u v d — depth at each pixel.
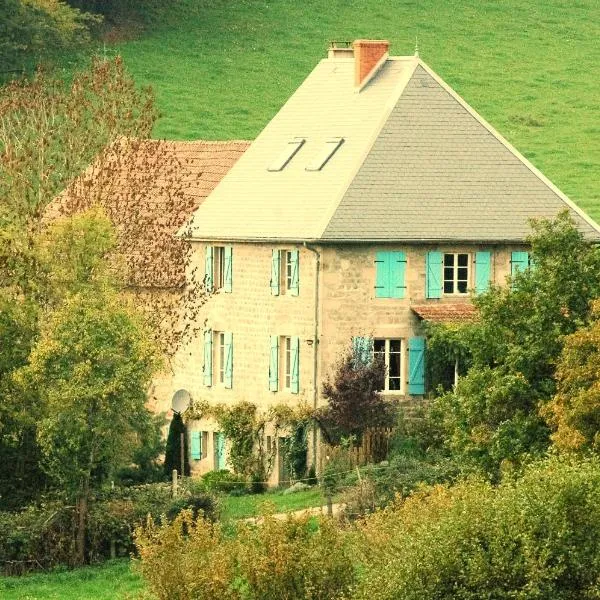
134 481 197.62
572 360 153.75
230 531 173.12
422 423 199.75
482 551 114.69
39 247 192.88
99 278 191.88
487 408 162.25
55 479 178.38
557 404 152.88
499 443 158.62
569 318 163.50
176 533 131.00
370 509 172.38
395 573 116.38
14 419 181.50
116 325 179.12
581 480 115.75
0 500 181.75
